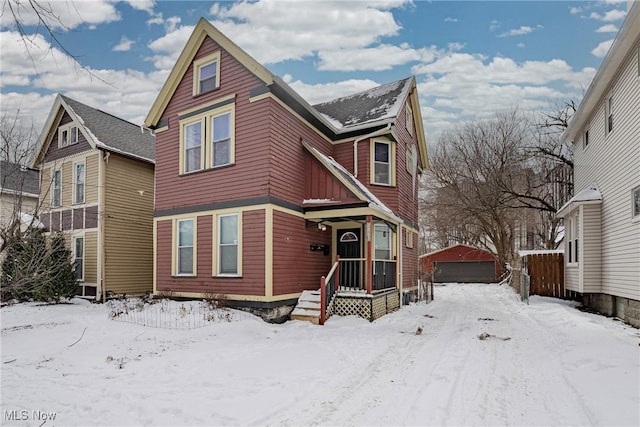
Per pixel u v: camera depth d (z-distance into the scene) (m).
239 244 10.49
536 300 15.09
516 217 28.19
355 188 10.90
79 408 4.45
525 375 5.64
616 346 6.57
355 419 4.18
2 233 6.67
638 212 9.31
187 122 11.98
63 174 15.53
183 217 11.73
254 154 10.47
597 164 12.54
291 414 4.31
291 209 11.03
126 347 7.24
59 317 10.61
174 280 11.77
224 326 8.60
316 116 12.21
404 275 15.02
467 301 16.33
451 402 4.62
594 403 4.31
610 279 10.95
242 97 10.86
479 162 25.95
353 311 10.77
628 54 9.73
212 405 4.53
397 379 5.52
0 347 7.39
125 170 15.37
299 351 7.10
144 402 4.60
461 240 33.25
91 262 14.32
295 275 11.02
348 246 13.09
